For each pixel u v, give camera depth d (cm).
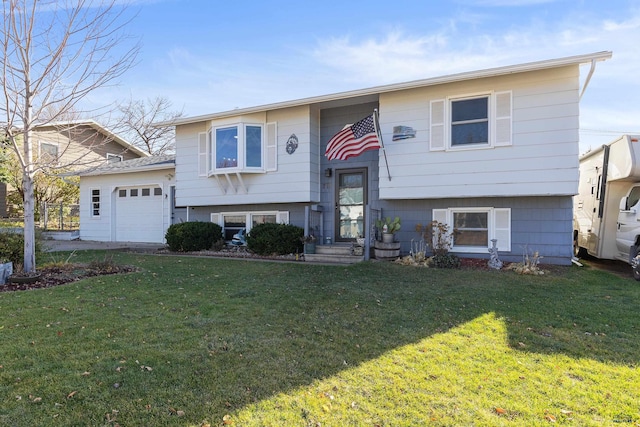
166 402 264
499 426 241
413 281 684
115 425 237
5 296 546
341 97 1002
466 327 430
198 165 1241
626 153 802
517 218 900
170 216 1423
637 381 301
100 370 309
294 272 772
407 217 1004
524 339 392
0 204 1838
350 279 700
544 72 830
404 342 383
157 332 401
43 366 314
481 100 891
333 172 1117
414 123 947
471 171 894
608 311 499
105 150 1956
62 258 930
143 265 865
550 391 284
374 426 241
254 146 1133
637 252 765
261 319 453
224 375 305
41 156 818
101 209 1598
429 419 248
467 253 942
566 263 858
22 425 234
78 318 444
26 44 660
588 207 1000
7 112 662
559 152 819
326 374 310
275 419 247
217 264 888
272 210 1173
